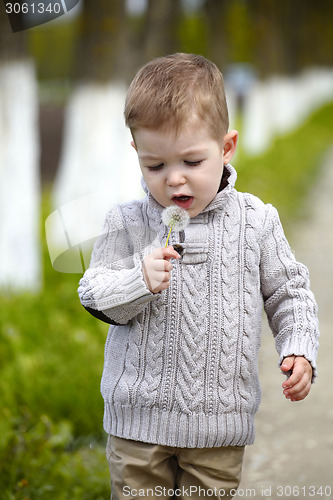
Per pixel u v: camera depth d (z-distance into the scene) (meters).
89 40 14.29
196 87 3.33
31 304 9.24
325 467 5.80
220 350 3.54
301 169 25.75
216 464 3.61
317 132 41.28
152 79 3.36
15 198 10.45
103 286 3.43
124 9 14.25
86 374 6.72
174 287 3.52
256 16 31.20
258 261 3.65
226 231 3.62
